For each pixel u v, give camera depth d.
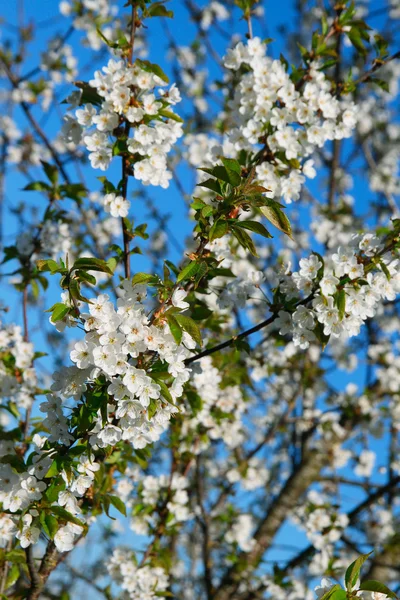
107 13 7.42
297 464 7.38
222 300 3.87
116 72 3.50
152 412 2.72
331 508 6.63
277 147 3.91
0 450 3.82
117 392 2.73
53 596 5.79
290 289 3.37
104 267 2.73
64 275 2.75
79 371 2.83
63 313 2.70
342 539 6.99
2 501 2.97
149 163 3.60
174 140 3.62
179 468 6.24
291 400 7.06
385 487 7.00
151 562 4.94
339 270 3.13
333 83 4.57
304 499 7.66
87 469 2.97
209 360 4.53
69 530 3.02
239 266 5.25
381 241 3.42
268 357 6.13
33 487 2.93
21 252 5.05
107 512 3.54
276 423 7.24
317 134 3.95
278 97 3.94
